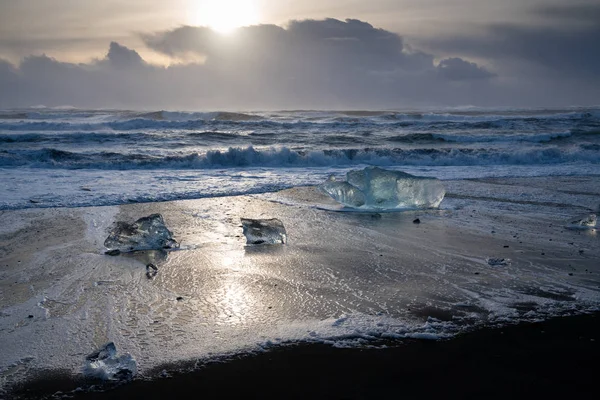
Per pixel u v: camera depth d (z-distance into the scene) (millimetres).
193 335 3793
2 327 3891
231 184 10711
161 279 5000
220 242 6348
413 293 4668
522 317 4145
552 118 27516
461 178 12062
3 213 7809
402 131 22250
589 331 3902
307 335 3799
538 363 3416
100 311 4219
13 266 5348
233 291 4691
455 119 29484
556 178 12148
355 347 3623
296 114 37406
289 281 4969
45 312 4184
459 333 3844
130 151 15117
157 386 3127
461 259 5734
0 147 15766
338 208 8523
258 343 3672
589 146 17000
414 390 3096
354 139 19031
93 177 11391
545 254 5926
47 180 10820
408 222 7566
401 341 3713
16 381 3172
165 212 8070
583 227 7266
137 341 3691
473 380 3203
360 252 5992
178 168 13312
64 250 5957
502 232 6965
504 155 15281
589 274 5234
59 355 3490
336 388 3113
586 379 3229
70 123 21797
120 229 6070
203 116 30266
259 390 3090
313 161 14414
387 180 8375
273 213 8094
